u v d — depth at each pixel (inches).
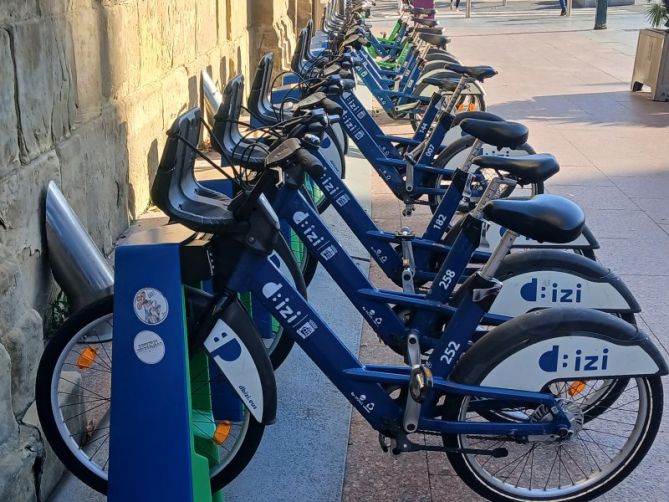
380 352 161.0
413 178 209.5
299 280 134.9
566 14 888.9
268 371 102.6
